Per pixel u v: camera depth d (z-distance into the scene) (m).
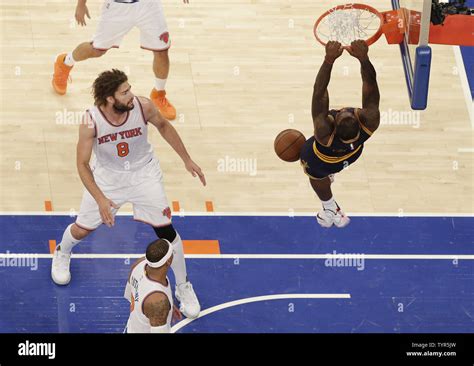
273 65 13.38
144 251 11.17
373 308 10.58
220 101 12.88
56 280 10.77
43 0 14.17
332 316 10.51
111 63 13.30
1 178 11.91
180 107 12.79
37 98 12.82
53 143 12.30
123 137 9.85
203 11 14.18
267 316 10.52
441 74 13.27
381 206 11.66
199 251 11.19
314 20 14.05
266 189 11.88
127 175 10.16
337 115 9.58
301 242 11.27
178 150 10.30
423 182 11.92
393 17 11.31
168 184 11.90
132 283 9.11
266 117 12.68
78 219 10.35
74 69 13.18
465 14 11.05
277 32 13.85
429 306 10.59
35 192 11.78
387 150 12.28
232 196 11.78
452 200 11.71
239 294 10.75
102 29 11.95
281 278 10.90
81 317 10.51
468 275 10.90
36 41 13.55
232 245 11.24
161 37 11.84
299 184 11.95
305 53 13.55
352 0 14.28
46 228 11.39
